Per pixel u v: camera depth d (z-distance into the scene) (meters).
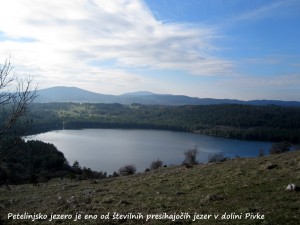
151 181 26.14
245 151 154.62
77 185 32.88
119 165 133.50
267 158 28.05
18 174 74.81
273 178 19.00
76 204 18.39
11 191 33.34
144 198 18.80
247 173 22.08
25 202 22.97
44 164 95.31
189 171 28.53
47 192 29.27
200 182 21.91
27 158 93.50
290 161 23.70
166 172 31.66
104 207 16.97
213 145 180.38
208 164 32.12
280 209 12.64
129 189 23.64
